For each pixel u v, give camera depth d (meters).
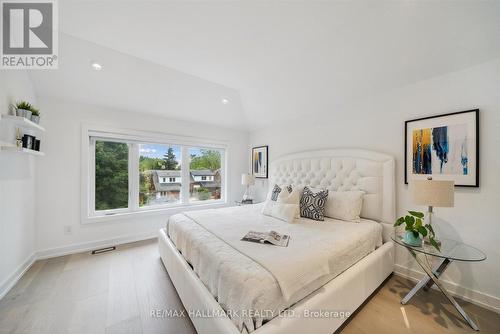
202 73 2.73
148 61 2.46
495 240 1.69
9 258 1.94
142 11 1.68
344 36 1.92
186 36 1.99
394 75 2.15
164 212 3.52
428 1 1.49
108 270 2.29
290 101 3.14
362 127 2.58
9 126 1.88
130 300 1.78
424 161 2.05
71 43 2.09
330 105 2.89
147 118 3.37
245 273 1.15
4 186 1.86
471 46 1.68
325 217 2.51
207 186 4.22
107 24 1.84
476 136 1.75
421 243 1.68
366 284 1.72
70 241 2.74
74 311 1.64
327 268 1.39
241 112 3.97
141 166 3.41
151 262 2.50
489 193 1.71
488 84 1.71
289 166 3.42
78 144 2.79
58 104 2.66
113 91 2.79
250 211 2.80
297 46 2.12
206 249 1.50
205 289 1.40
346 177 2.62
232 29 1.88
